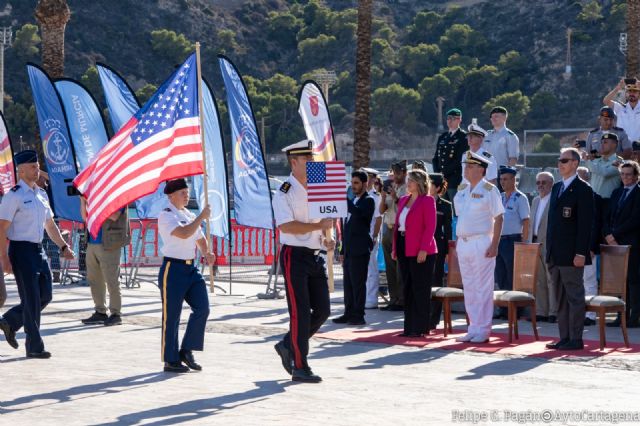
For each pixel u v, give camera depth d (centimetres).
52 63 2698
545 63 16925
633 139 1795
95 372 1062
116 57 16738
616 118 1795
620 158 1585
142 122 1312
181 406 869
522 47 17562
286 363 1021
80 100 2058
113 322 1505
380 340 1317
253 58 18438
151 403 884
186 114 1345
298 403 877
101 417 823
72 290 2122
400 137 15562
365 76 3023
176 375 1040
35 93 2064
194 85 1352
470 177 1299
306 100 1814
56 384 987
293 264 988
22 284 1161
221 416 822
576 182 1211
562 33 17425
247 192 1891
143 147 1312
